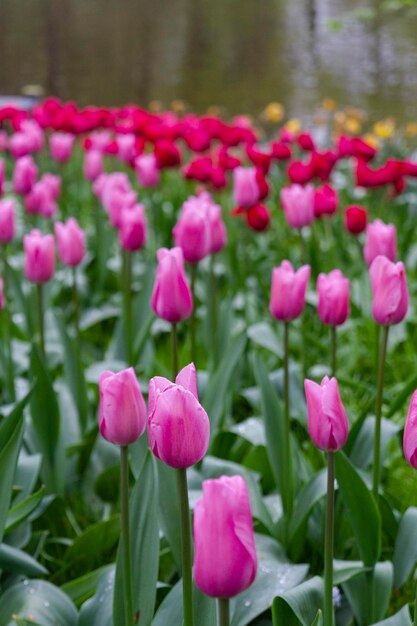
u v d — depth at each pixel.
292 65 20.58
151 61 22.11
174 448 1.73
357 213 4.53
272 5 32.97
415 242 6.78
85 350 5.38
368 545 2.68
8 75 20.48
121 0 35.50
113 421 1.92
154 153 5.71
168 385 1.74
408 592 3.05
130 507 2.29
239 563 1.49
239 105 16.11
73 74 20.55
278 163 7.95
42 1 35.12
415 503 3.56
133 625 2.17
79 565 3.16
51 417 3.29
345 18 28.45
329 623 2.21
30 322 4.71
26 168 5.10
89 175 6.26
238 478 1.49
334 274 2.90
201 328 4.97
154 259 4.41
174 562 2.84
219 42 25.11
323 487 2.92
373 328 5.00
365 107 14.91
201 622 2.19
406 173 5.69
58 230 3.78
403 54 21.36
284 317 2.84
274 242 6.56
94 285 6.27
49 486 3.35
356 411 4.29
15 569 2.73
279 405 3.17
